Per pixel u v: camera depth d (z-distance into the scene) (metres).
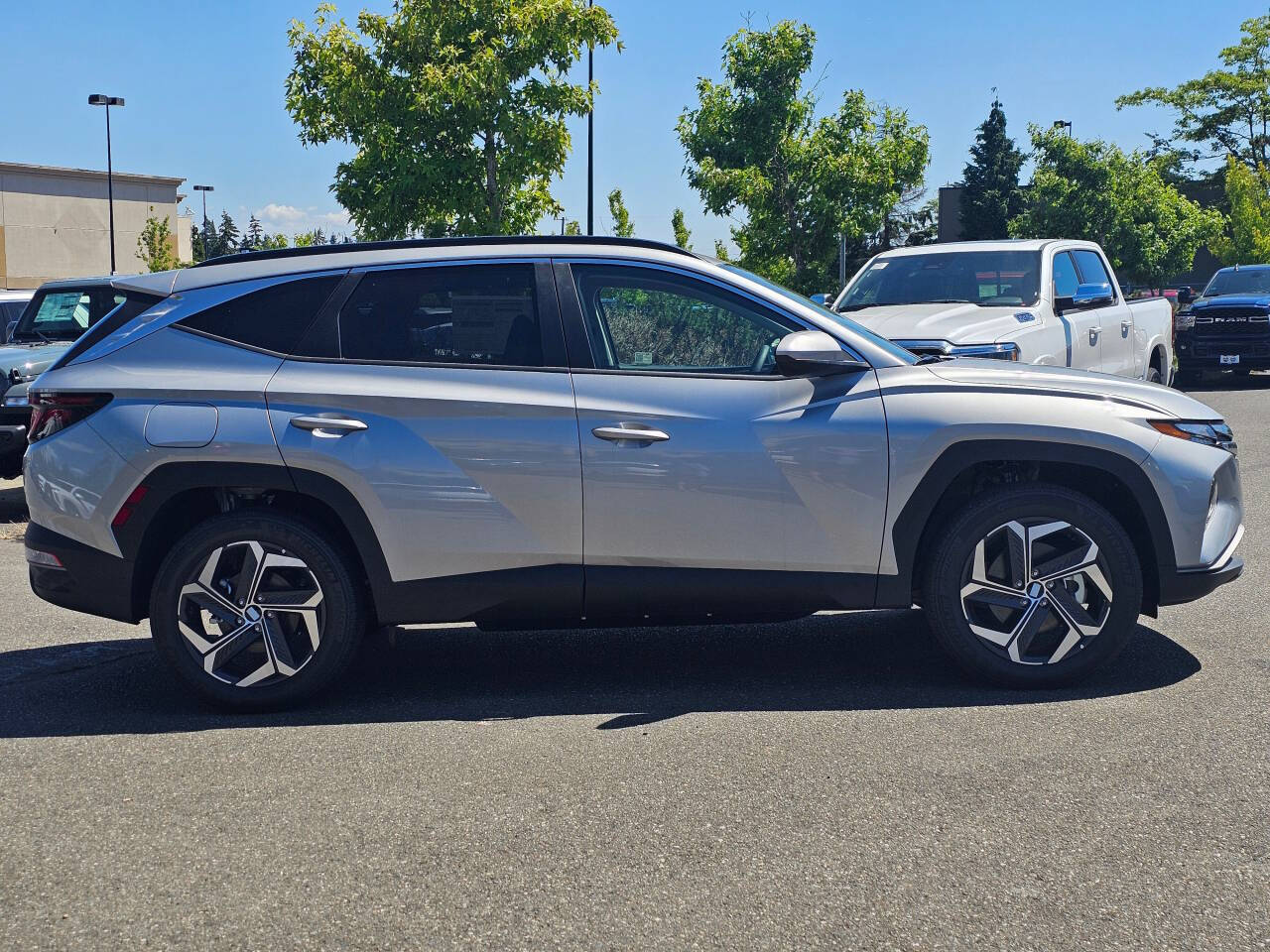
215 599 4.80
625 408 4.78
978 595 4.86
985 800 3.73
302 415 4.77
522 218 16.56
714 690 5.02
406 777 4.04
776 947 2.91
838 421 4.81
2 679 5.44
